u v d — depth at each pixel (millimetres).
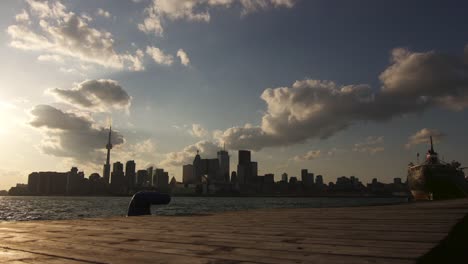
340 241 5785
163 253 5223
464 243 5238
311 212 14453
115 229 9000
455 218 9531
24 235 7980
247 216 12906
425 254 4453
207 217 13023
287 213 14156
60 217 48875
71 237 7461
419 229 7117
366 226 7988
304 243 5707
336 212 13859
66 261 4809
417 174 72625
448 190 68812
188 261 4535
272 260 4410
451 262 4031
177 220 11641
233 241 6211
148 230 8555
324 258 4422
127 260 4758
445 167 69625
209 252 5172
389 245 5203
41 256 5250
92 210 72625
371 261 4133
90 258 4992
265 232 7422
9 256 5266
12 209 79500
